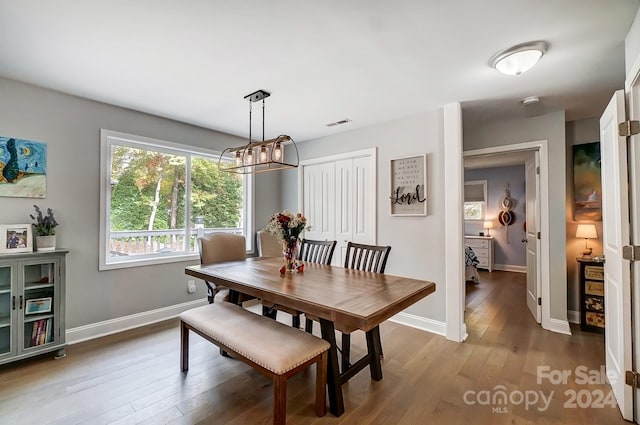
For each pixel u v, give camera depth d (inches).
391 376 89.0
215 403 75.5
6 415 70.7
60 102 108.2
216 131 156.3
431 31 71.6
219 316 85.3
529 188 147.4
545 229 128.0
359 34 72.9
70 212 110.7
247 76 95.0
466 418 70.5
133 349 105.1
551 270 126.3
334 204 163.9
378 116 133.0
